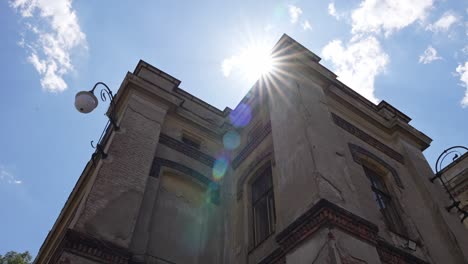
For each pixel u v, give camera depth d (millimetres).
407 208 9484
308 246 6215
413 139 12273
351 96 11859
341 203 6738
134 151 9484
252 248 8680
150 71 12391
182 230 9398
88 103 8031
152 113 10953
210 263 9117
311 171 7199
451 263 8695
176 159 10711
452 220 9680
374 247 6395
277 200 8648
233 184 11117
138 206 8375
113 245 7227
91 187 8070
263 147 10359
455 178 14742
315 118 8727
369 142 10750
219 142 12453
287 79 10094
